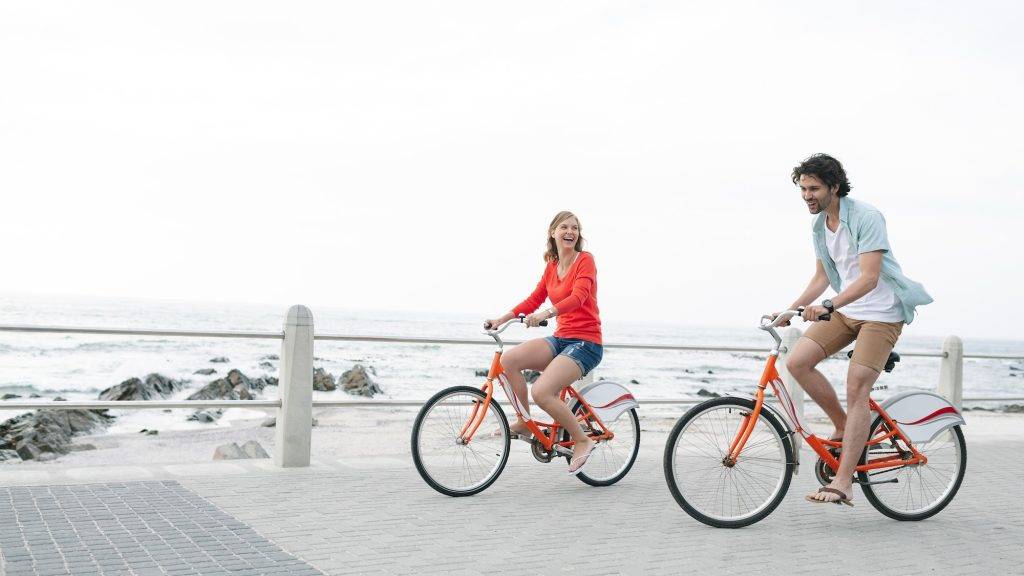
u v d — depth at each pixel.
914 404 5.00
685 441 4.66
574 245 5.54
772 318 4.68
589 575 3.67
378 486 5.46
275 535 4.18
